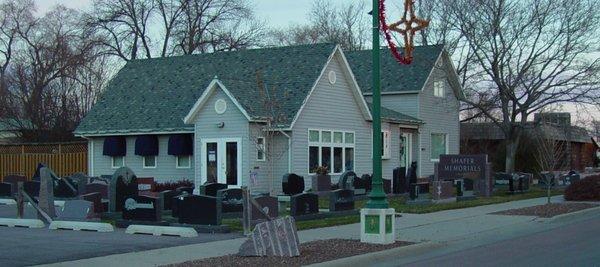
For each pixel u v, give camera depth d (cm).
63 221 1828
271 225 1381
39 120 4769
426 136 4106
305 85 3117
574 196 2939
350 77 3338
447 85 4316
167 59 3881
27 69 5244
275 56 3475
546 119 4634
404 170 3238
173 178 3309
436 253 1505
